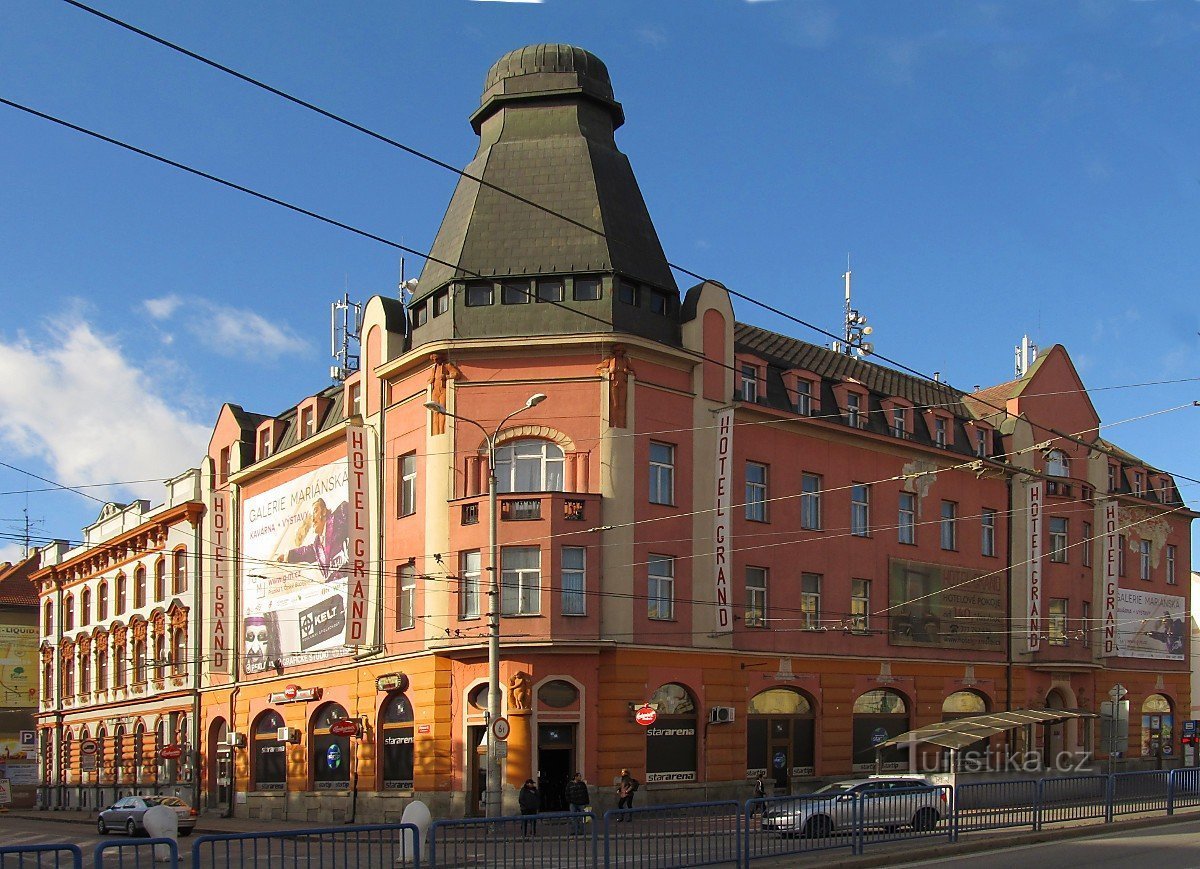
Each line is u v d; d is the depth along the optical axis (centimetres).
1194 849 2177
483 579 3559
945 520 4631
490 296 3778
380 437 4056
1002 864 1978
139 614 6022
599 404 3653
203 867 1425
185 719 5394
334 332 5797
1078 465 5175
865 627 4278
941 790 2305
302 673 4491
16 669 8038
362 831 1586
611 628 3556
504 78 4075
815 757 4056
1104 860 2012
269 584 4841
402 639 3872
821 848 2044
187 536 5544
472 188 3981
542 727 3497
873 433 4372
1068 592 5012
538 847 1697
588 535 3556
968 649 4591
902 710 4369
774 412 4053
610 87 4125
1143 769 5256
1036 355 5684
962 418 4897
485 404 3700
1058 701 4953
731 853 1905
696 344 3859
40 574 7419
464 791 3538
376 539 4016
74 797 6338
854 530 4325
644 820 1794
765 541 4009
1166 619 5572
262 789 4709
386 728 3922
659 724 3653
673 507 3747
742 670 3869
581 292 3744
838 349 5344
